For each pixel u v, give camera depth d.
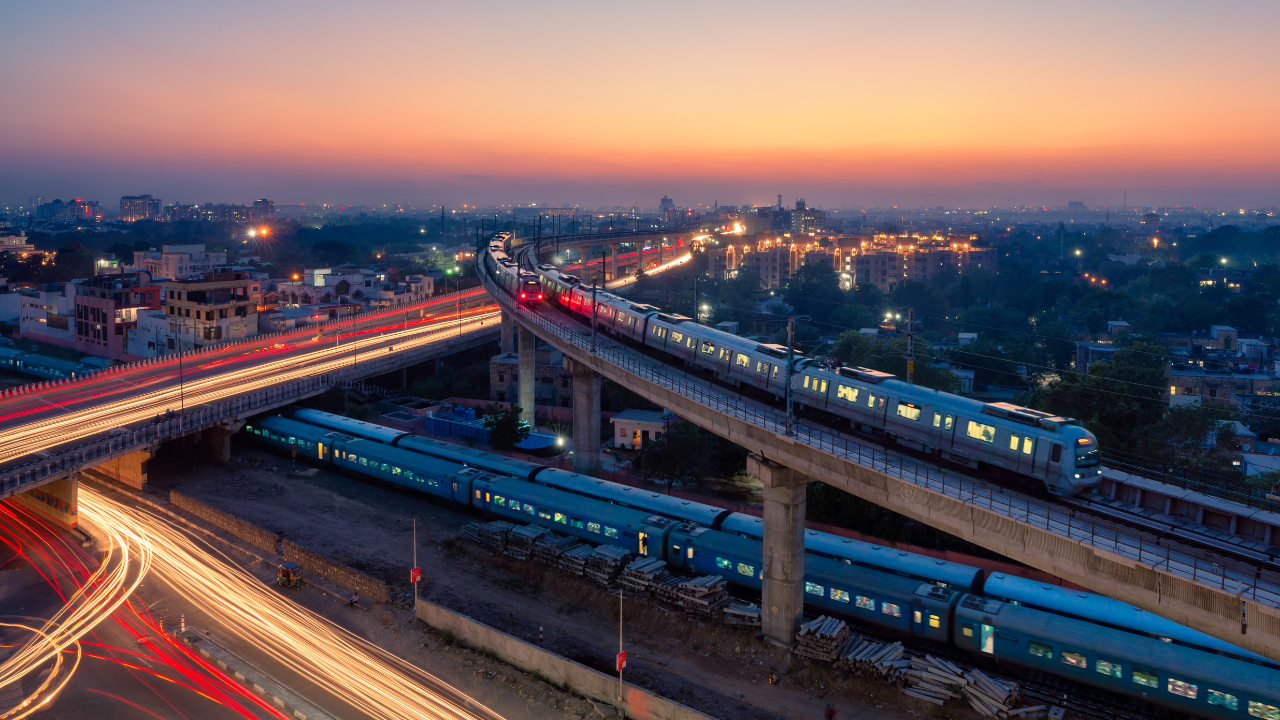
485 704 45.16
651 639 51.50
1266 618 29.77
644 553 59.75
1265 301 182.12
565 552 59.62
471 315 160.12
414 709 44.28
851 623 52.19
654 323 69.62
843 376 51.78
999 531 38.31
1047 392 81.94
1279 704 37.66
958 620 47.00
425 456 76.94
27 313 159.12
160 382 106.88
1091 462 41.03
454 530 68.56
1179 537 36.47
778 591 49.69
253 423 91.62
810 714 43.53
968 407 45.19
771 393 56.97
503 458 74.75
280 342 133.62
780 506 49.41
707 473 75.75
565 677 46.62
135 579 59.59
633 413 92.94
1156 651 41.53
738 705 44.34
